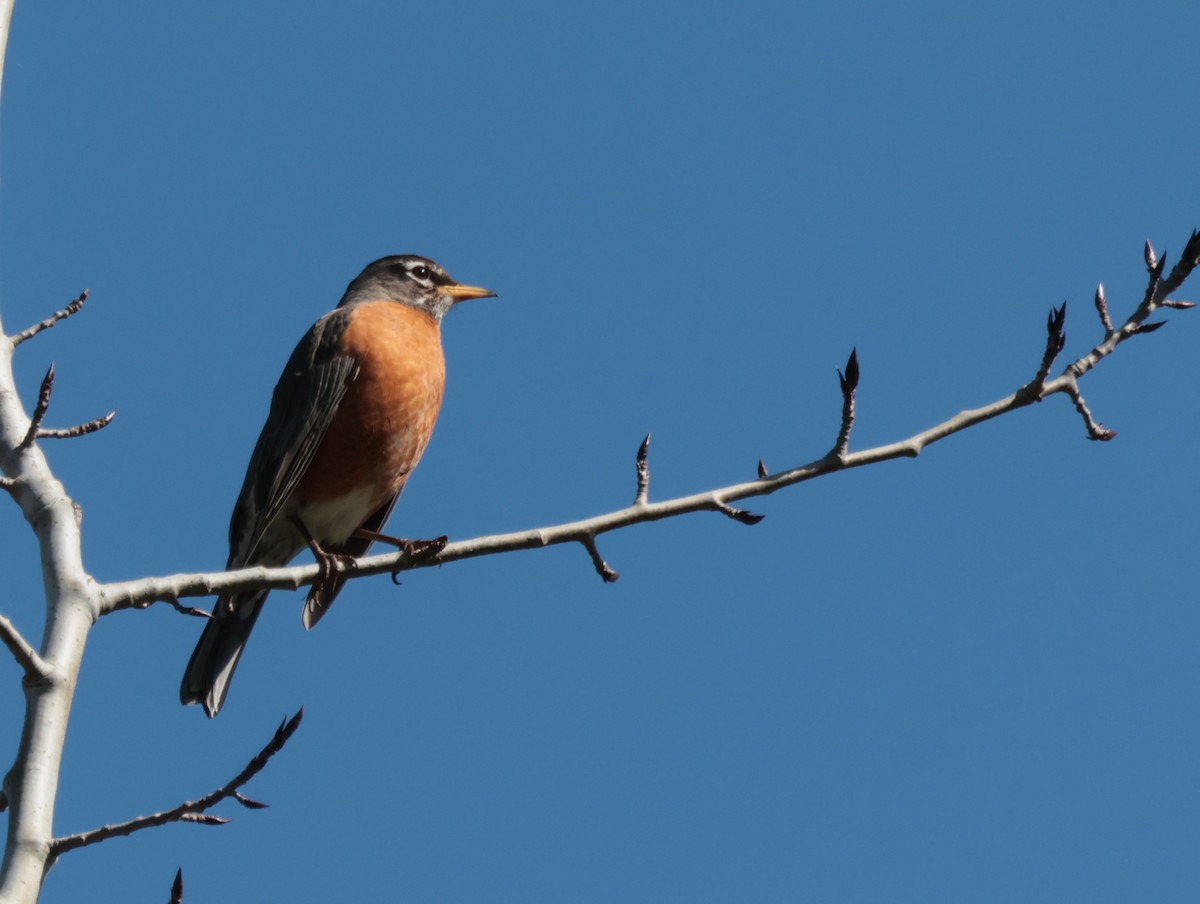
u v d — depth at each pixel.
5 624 6.99
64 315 9.55
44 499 8.21
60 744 7.08
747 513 8.94
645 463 9.16
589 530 9.00
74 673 7.42
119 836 6.72
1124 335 9.08
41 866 6.57
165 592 8.30
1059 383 9.01
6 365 9.17
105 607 7.93
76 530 8.11
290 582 8.95
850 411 8.92
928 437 9.00
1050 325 8.81
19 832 6.66
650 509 9.03
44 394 8.23
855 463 8.98
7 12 9.93
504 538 9.04
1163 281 9.14
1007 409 9.04
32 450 8.53
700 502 9.00
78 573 7.89
